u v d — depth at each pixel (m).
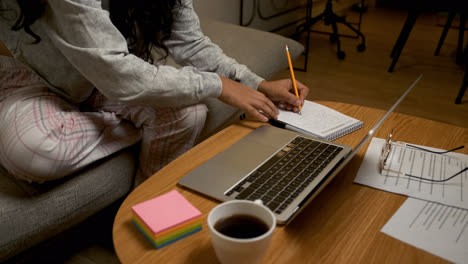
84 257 1.14
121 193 1.14
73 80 1.02
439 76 2.63
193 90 0.95
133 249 0.60
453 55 3.01
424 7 2.47
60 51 0.97
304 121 0.97
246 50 1.73
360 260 0.58
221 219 0.56
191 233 0.63
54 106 1.02
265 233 0.52
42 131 0.93
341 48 3.15
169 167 0.81
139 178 1.21
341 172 0.79
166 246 0.61
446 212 0.68
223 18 2.71
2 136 0.96
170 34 1.17
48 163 0.93
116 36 0.89
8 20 0.94
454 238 0.62
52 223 0.98
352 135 0.94
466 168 0.78
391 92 2.38
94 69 0.88
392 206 0.70
